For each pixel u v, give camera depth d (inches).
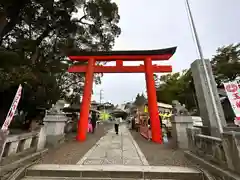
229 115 609.0
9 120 165.6
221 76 804.0
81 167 163.5
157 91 1203.2
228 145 137.1
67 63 647.8
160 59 413.7
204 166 163.2
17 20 455.5
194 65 276.8
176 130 284.2
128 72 418.0
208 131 232.5
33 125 382.9
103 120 1355.8
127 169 158.4
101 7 501.4
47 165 169.5
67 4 478.0
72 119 644.7
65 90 790.5
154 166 170.1
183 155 222.8
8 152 157.5
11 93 430.6
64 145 295.6
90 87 400.2
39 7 459.2
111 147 282.0
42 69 503.8
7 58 352.5
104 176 152.2
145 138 409.7
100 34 593.9
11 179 135.0
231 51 851.4
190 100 1042.7
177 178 149.7
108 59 426.6
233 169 130.0
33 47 486.3
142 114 527.5
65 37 577.0
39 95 461.4
